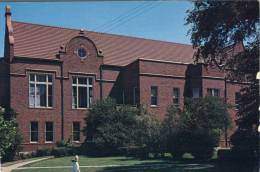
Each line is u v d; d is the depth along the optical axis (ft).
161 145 129.49
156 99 168.45
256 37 94.73
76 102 164.76
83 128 155.33
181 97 173.78
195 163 111.75
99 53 170.60
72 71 164.25
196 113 129.29
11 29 158.51
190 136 126.11
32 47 161.07
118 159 126.21
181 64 175.52
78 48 166.20
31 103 156.56
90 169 100.68
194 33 98.58
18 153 143.33
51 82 160.45
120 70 174.60
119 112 149.48
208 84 177.06
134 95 167.53
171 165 106.83
